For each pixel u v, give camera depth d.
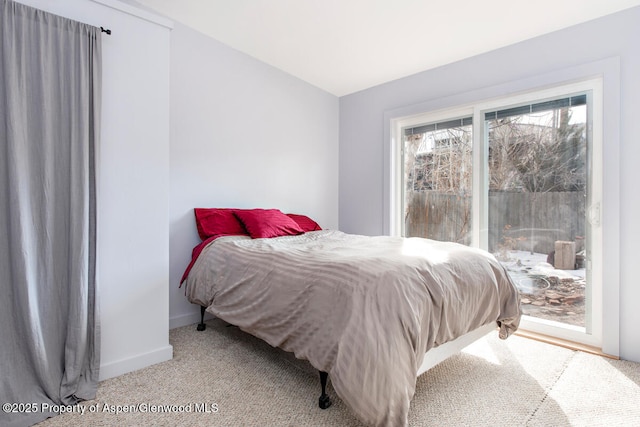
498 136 2.70
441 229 3.10
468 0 2.12
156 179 1.98
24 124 1.51
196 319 2.69
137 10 1.88
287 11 2.38
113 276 1.81
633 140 2.04
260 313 1.75
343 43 2.77
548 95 2.44
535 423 1.44
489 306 1.82
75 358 1.60
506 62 2.58
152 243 1.96
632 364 2.00
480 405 1.56
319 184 3.69
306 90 3.53
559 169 2.41
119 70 1.83
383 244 2.15
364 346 1.24
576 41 2.25
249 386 1.71
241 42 2.82
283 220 2.84
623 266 2.07
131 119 1.87
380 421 1.22
